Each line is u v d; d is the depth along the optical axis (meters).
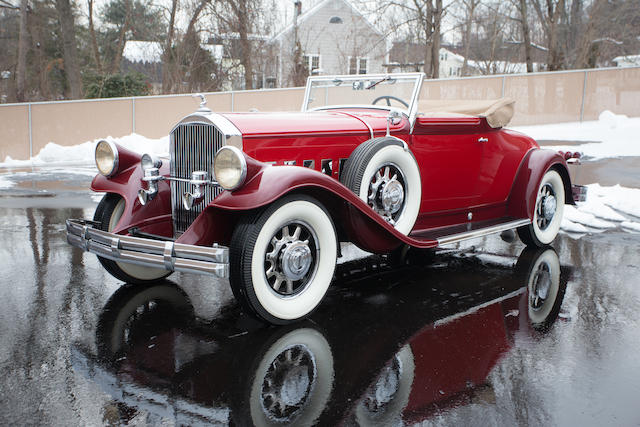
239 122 3.73
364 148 3.98
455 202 4.98
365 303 3.97
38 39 28.98
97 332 3.38
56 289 4.20
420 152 4.60
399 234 4.01
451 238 4.46
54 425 2.34
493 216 5.38
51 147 14.34
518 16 29.86
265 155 3.76
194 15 25.00
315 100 5.42
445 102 5.55
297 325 3.55
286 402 2.56
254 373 2.86
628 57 29.78
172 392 2.65
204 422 2.38
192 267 3.22
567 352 3.13
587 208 7.35
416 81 4.64
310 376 2.83
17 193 9.10
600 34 28.39
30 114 14.71
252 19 24.86
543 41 31.77
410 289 4.30
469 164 4.98
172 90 25.44
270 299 3.37
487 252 5.43
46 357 3.02
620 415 2.46
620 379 2.81
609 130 15.89
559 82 17.77
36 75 29.56
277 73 26.45
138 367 2.91
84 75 25.12
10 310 3.74
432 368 2.93
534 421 2.41
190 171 3.89
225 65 26.28
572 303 3.97
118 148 4.19
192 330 3.44
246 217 3.28
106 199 4.27
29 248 5.45
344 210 3.75
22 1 26.50
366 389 2.70
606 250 5.47
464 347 3.20
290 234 3.65
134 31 28.19
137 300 3.98
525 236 5.46
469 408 2.52
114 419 2.39
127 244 3.49
